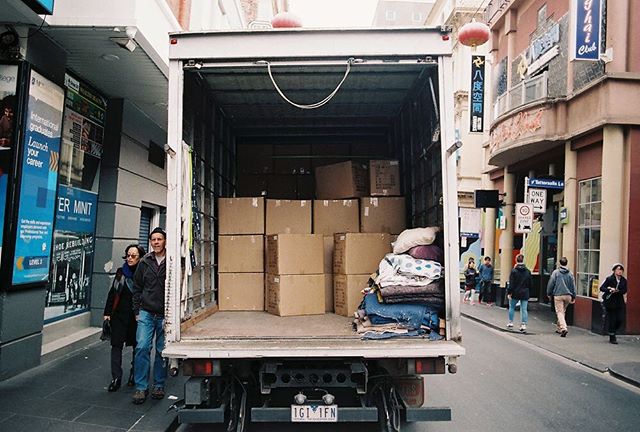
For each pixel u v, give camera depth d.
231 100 6.15
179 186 4.25
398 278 4.47
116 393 5.72
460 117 26.73
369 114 6.82
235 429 4.60
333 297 5.64
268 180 7.39
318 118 6.93
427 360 4.08
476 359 8.77
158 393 5.57
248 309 5.75
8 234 5.85
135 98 9.24
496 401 6.20
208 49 4.30
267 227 5.91
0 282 5.82
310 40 4.30
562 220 13.31
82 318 8.49
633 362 8.45
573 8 11.20
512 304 12.02
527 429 5.23
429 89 5.20
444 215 4.23
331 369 4.23
